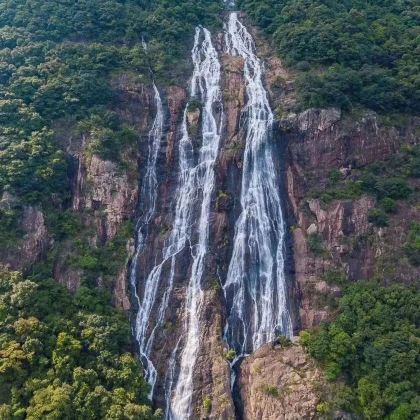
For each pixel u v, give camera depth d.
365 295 36.09
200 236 41.66
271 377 33.75
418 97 45.16
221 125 46.84
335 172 43.38
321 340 34.59
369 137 44.31
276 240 42.16
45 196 39.28
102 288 37.34
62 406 29.11
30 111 42.78
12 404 29.88
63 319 33.41
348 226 40.53
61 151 41.34
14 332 31.84
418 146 44.38
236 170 44.56
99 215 40.34
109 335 33.47
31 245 37.06
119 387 31.47
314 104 44.94
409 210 40.75
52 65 46.62
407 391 30.97
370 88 45.38
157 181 44.44
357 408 31.89
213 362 35.34
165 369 35.91
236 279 40.38
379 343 33.03
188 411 33.84
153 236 41.66
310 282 39.12
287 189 43.91
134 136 44.44
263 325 38.62
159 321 38.00
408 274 37.72
